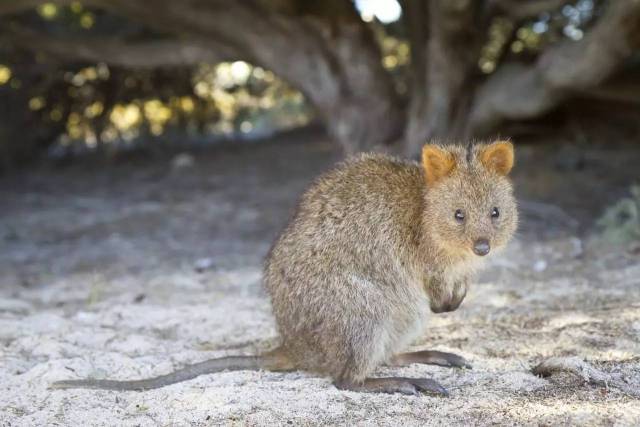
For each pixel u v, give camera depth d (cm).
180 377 444
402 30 1289
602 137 1216
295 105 1769
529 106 1017
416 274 443
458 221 432
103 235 991
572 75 952
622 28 880
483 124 1070
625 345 465
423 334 523
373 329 425
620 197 959
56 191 1291
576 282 631
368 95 1134
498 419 365
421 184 448
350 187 447
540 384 410
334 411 387
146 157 1567
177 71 1530
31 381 446
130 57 1224
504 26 1309
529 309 564
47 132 1579
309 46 1133
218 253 870
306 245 437
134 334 543
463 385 421
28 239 981
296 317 436
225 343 530
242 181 1270
